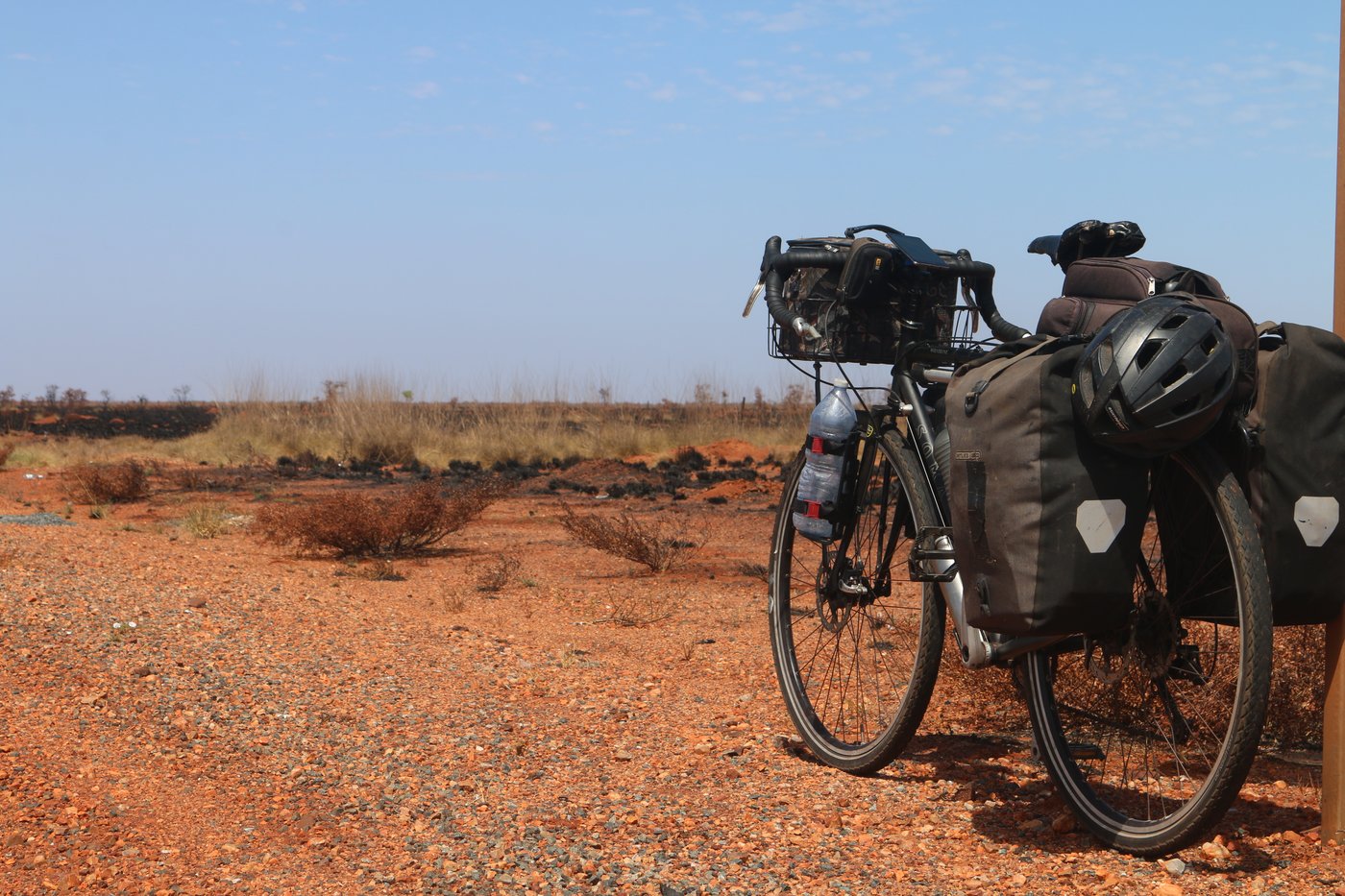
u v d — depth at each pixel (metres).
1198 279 3.40
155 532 13.35
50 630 6.22
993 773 4.25
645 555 10.64
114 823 3.79
